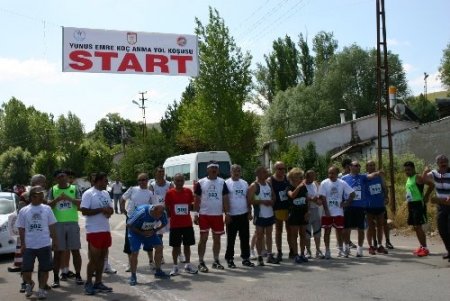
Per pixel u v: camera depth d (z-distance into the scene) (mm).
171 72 15008
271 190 10789
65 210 9469
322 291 7906
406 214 15367
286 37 59438
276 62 59438
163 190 11828
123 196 10727
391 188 16844
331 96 54469
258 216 10578
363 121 37906
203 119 35156
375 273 9188
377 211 11359
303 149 29938
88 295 8422
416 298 7297
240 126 35312
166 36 15031
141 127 60812
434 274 8953
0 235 12414
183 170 23797
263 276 9312
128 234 9477
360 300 7266
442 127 29906
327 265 10219
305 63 59250
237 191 10453
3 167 73688
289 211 10805
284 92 56062
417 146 30141
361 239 11203
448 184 10266
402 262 10281
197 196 10250
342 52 55938
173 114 53219
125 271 10523
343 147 37438
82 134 95125
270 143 36000
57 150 88125
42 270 8312
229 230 10414
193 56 15211
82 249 14492
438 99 39656
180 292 8273
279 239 10828
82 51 14344
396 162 24016
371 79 54438
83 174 65062
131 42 14719
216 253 10344
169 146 45719
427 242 13031
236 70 34688
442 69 61125
